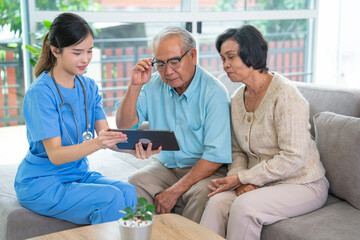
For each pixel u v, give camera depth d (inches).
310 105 87.7
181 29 82.1
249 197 72.1
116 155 110.9
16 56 142.4
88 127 79.6
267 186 78.2
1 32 138.6
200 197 79.7
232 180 77.6
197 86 85.9
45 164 75.1
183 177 84.0
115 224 62.4
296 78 178.5
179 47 80.2
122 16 146.6
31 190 73.9
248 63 76.7
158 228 60.7
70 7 140.3
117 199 72.7
